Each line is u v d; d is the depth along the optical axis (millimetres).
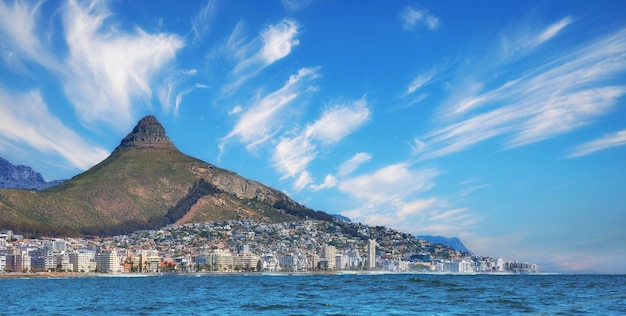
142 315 178625
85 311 196125
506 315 164875
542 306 192375
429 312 176250
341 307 195875
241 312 183375
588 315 162625
